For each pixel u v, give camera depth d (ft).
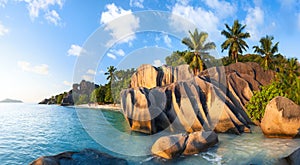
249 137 23.98
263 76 42.09
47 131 29.14
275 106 23.84
